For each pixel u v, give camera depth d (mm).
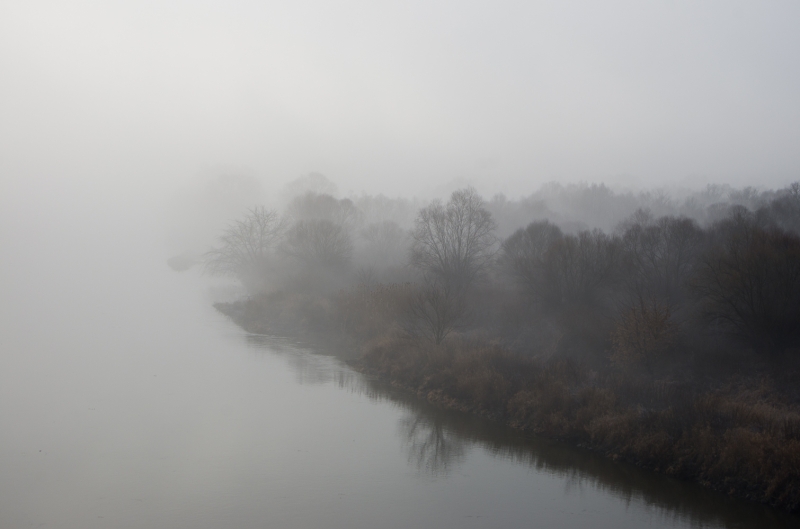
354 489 22031
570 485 22766
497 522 19922
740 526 19672
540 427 27875
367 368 38500
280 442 26250
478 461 24859
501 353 34188
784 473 20562
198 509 20000
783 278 31812
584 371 32031
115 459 23750
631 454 24531
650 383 29844
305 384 35219
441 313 37438
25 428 26703
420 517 20125
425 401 32438
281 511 20141
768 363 31094
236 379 35969
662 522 20000
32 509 19531
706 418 24797
